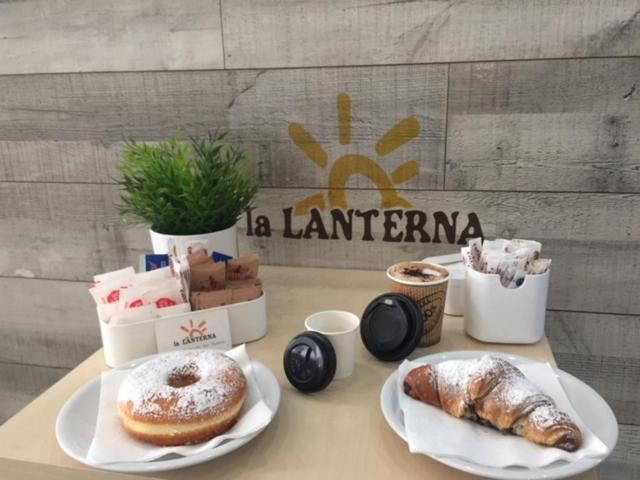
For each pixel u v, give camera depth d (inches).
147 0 42.0
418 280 31.0
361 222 43.8
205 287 32.4
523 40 37.4
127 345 29.9
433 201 42.1
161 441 22.5
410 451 21.9
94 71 44.7
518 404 22.6
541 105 38.3
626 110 37.2
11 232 51.0
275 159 43.9
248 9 40.7
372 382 28.5
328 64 40.8
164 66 43.4
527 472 20.3
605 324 41.8
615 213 39.3
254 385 26.5
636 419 43.5
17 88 46.4
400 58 39.6
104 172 47.3
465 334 33.4
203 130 44.4
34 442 23.9
